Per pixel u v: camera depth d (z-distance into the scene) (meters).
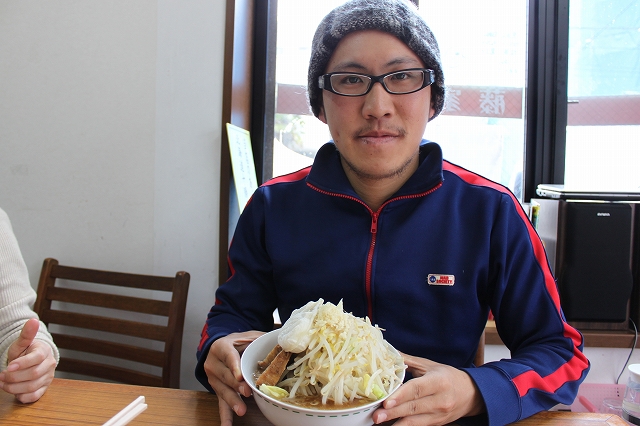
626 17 1.78
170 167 1.63
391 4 0.83
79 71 1.66
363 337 0.63
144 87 1.63
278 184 1.09
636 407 1.32
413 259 0.92
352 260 0.94
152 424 0.67
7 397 0.74
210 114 1.61
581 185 1.80
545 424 0.70
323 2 1.91
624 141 1.82
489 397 0.67
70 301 1.54
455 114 1.86
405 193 0.94
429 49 0.85
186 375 1.66
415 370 0.72
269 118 1.95
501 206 0.93
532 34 1.83
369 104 0.79
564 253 1.49
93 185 1.67
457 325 0.91
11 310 0.95
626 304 1.48
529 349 0.84
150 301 1.45
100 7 1.64
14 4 1.67
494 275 0.92
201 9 1.60
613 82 1.80
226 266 1.60
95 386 0.79
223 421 0.66
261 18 1.90
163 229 1.65
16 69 1.69
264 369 0.66
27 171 1.70
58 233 1.69
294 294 0.98
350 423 0.55
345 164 1.01
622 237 1.46
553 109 1.83
